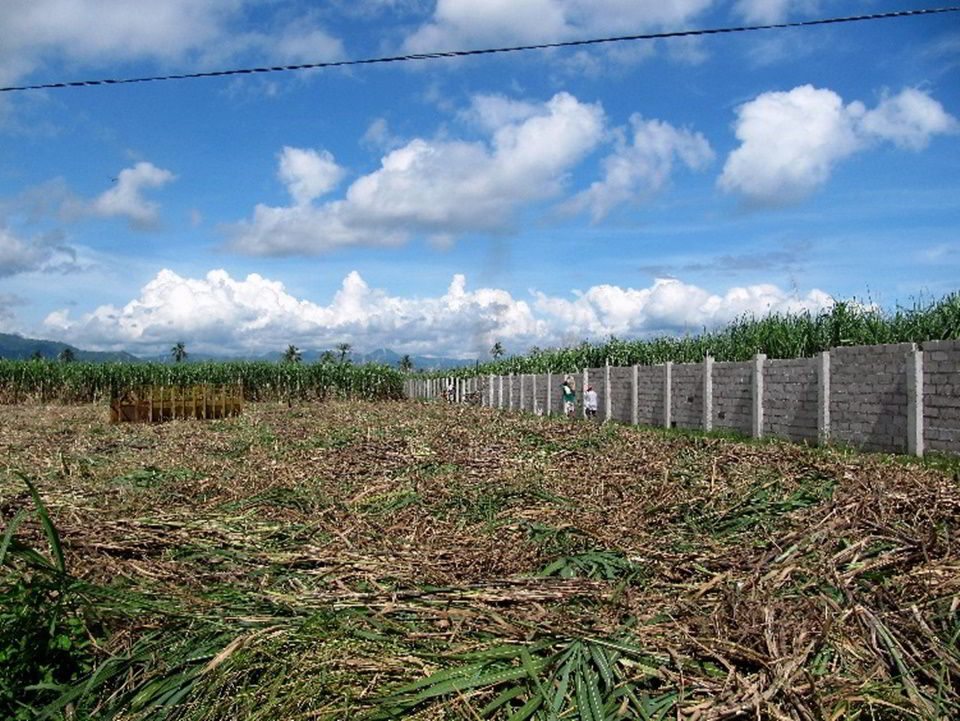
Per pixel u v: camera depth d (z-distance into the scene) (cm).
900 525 575
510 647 381
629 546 581
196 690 357
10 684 360
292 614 433
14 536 539
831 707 333
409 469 949
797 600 446
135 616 425
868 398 1256
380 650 384
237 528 643
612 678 357
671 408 1902
